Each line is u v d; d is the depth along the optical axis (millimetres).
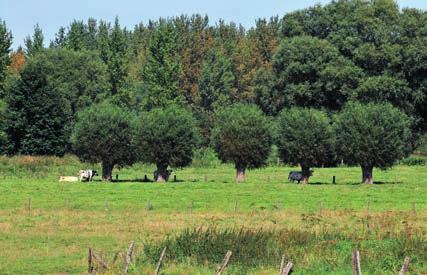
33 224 153375
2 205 187250
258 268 95312
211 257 99625
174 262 98688
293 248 103125
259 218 160875
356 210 174750
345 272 90438
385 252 99312
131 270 94688
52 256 115438
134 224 152375
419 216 158500
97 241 131000
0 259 112688
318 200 198125
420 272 90688
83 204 189375
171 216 165750
